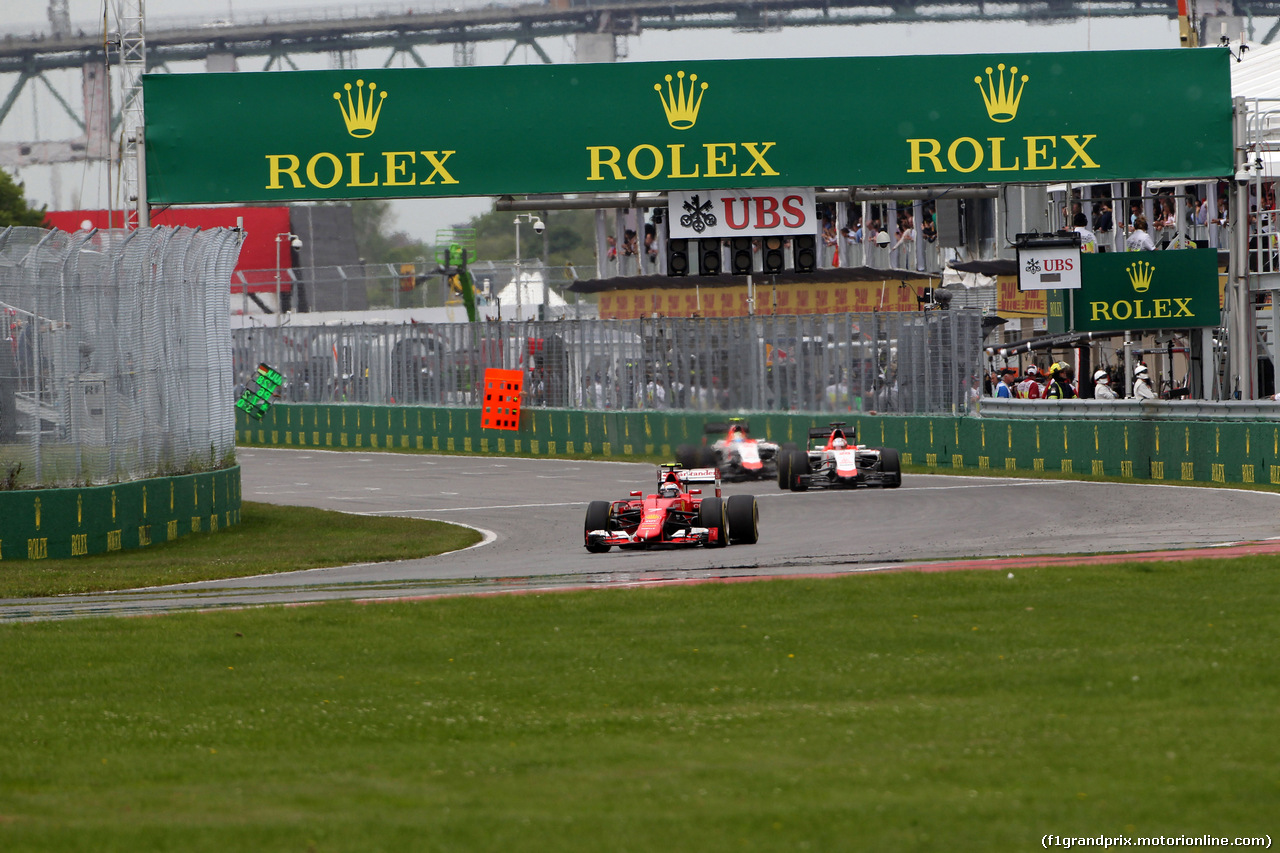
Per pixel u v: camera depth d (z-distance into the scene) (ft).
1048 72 314.55
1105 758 86.02
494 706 111.86
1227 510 245.86
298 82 304.71
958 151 313.94
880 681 114.93
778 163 311.88
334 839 73.51
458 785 86.43
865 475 322.55
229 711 112.57
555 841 72.33
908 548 208.95
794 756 90.89
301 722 107.86
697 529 222.69
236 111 304.09
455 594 175.52
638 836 72.84
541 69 308.40
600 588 170.71
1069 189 407.44
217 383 296.92
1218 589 151.74
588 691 116.16
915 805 77.20
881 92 312.71
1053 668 115.24
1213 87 318.86
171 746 101.09
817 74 311.47
